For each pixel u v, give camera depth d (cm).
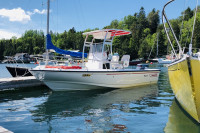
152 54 5725
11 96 888
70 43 8838
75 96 830
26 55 5984
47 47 1038
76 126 457
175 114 541
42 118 527
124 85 1025
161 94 856
